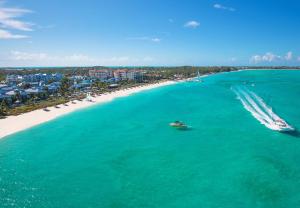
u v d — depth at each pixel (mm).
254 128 84125
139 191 46562
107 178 51875
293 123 88000
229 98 151250
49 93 171250
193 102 142250
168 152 65188
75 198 44719
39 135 82250
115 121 100438
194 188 46969
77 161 60875
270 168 53781
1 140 77062
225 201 42688
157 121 98438
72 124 96312
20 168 57281
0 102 130375
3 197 45188
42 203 43281
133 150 67312
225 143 70438
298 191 44906
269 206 40969
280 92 166500
